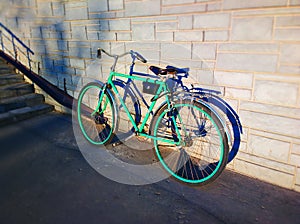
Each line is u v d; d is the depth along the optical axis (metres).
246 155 2.26
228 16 2.01
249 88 2.08
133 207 1.92
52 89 3.89
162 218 1.82
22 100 3.82
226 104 2.24
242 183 2.20
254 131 2.16
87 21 3.02
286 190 2.10
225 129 2.10
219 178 2.28
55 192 2.08
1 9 4.02
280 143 2.06
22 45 4.01
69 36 3.31
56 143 2.93
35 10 3.57
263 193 2.07
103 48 3.00
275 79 1.95
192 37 2.25
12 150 2.75
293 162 2.04
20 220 1.78
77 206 1.92
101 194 2.07
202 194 2.08
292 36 1.81
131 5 2.55
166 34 2.41
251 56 2.00
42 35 3.65
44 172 2.36
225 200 2.00
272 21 1.85
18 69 4.27
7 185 2.16
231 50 2.08
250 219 1.81
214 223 1.78
